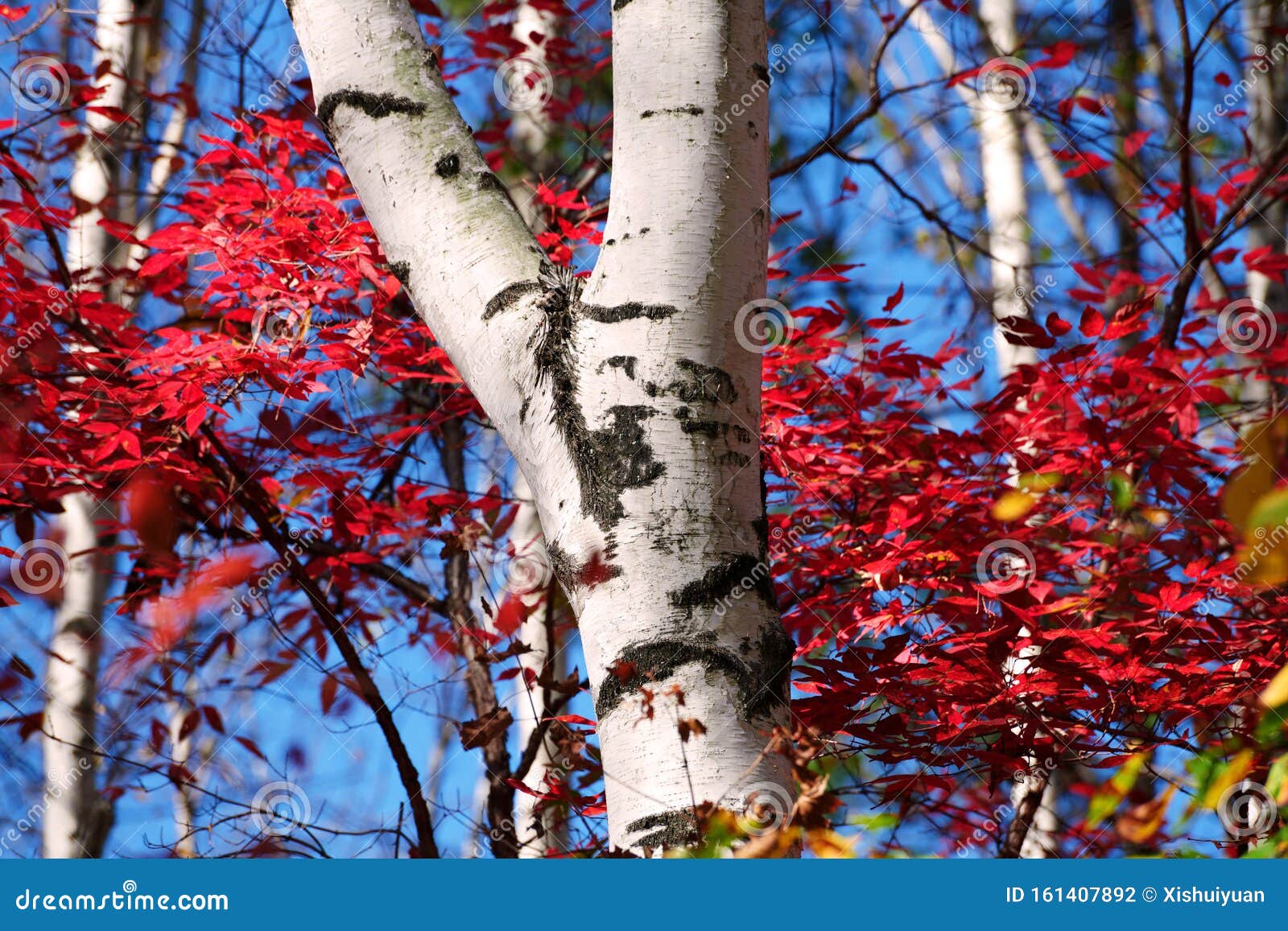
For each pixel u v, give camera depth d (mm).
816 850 1846
